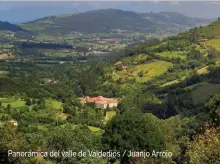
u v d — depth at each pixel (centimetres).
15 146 3756
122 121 4716
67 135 3953
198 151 2689
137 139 4525
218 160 2589
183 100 13262
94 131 10612
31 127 9844
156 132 4816
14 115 11912
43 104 13850
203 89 14125
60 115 12838
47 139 4072
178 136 7650
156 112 13888
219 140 2681
